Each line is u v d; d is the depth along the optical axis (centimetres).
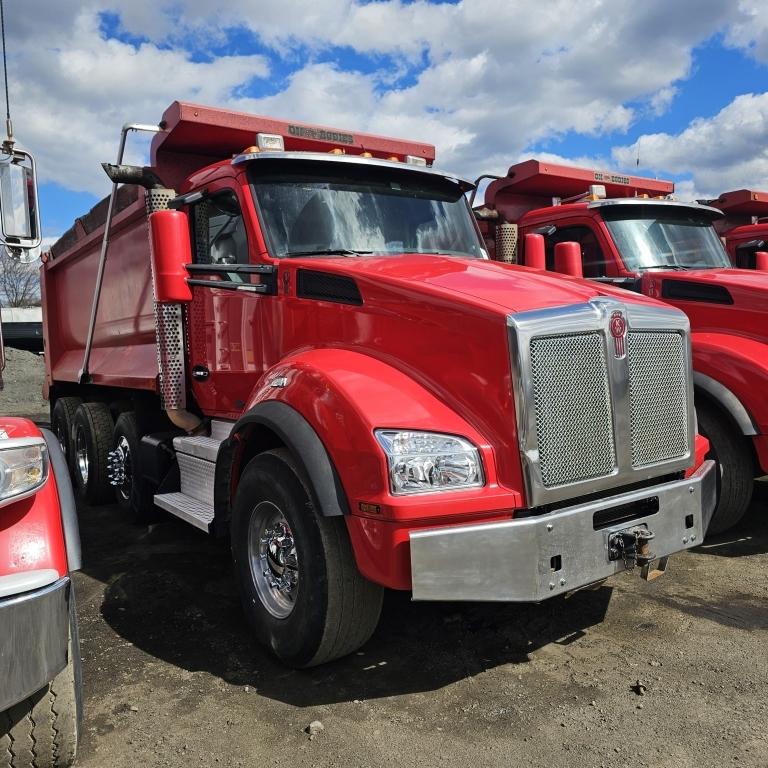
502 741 286
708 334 550
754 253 891
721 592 431
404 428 305
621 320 341
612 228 668
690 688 322
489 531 296
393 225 470
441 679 337
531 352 308
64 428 819
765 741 281
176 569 507
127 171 518
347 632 330
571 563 313
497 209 793
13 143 361
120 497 669
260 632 366
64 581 238
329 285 387
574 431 322
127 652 372
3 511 245
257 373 445
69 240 805
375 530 299
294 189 451
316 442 322
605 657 353
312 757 279
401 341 347
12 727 250
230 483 406
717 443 508
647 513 351
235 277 458
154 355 574
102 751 285
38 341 1647
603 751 277
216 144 519
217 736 295
